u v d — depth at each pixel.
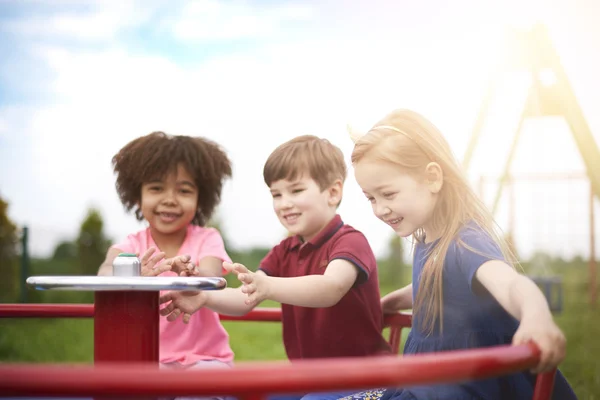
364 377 0.87
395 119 1.61
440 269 1.56
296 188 1.99
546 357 1.12
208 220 2.40
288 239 2.14
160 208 2.18
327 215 2.03
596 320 6.27
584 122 4.99
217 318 2.15
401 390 1.62
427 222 1.65
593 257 7.32
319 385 0.85
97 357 1.34
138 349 1.33
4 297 8.00
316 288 1.71
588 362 4.23
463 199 1.59
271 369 0.84
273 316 2.20
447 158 1.59
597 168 4.99
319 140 2.08
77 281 1.25
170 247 2.24
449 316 1.56
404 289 2.04
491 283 1.40
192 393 0.81
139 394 0.80
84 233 9.27
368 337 1.96
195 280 1.28
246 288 1.56
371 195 1.61
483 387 1.48
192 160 2.21
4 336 6.42
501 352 1.03
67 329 7.05
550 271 7.98
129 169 2.22
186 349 2.07
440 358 0.94
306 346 2.04
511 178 7.39
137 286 1.23
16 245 8.17
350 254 1.85
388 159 1.55
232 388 0.82
